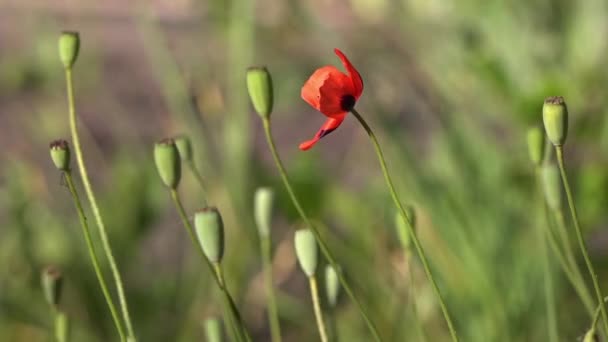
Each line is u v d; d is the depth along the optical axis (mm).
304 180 1410
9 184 1484
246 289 1393
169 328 1419
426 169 1385
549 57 1477
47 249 1440
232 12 1396
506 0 1498
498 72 1443
